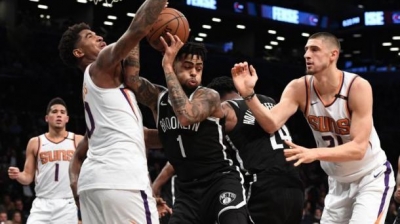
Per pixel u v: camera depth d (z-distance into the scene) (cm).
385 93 2655
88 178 411
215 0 2570
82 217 423
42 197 775
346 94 496
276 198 482
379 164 520
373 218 504
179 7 2483
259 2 2702
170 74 423
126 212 404
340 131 506
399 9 2719
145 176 413
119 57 404
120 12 2520
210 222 448
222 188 442
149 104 453
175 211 457
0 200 1452
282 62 2728
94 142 420
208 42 3020
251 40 2875
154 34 436
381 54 3028
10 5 2250
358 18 2788
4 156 1648
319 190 1809
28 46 2155
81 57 450
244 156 489
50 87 2083
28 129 1877
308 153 454
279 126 494
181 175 456
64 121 785
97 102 417
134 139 413
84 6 2419
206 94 435
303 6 2822
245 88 468
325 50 492
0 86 2064
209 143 443
